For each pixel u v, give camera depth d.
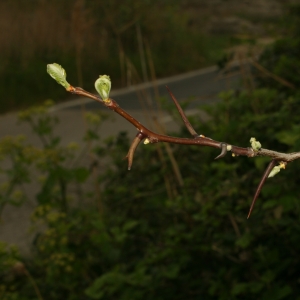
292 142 3.84
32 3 18.41
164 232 4.60
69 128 11.74
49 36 17.45
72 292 4.62
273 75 6.18
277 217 4.12
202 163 5.45
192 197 4.94
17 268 4.35
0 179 8.12
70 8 17.75
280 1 28.78
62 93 15.83
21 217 6.81
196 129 6.08
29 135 11.55
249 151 1.37
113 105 1.28
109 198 5.94
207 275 4.28
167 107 6.02
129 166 1.30
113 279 3.95
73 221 4.86
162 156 5.56
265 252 3.84
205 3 31.52
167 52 20.81
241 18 28.98
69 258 4.50
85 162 8.22
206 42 23.70
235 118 5.54
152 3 21.70
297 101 5.06
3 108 14.89
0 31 16.89
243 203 4.11
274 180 3.96
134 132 10.73
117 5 18.33
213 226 4.34
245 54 6.19
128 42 19.31
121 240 4.37
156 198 5.37
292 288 3.91
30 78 15.87
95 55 17.55
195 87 16.28
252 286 3.58
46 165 5.45
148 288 4.01
